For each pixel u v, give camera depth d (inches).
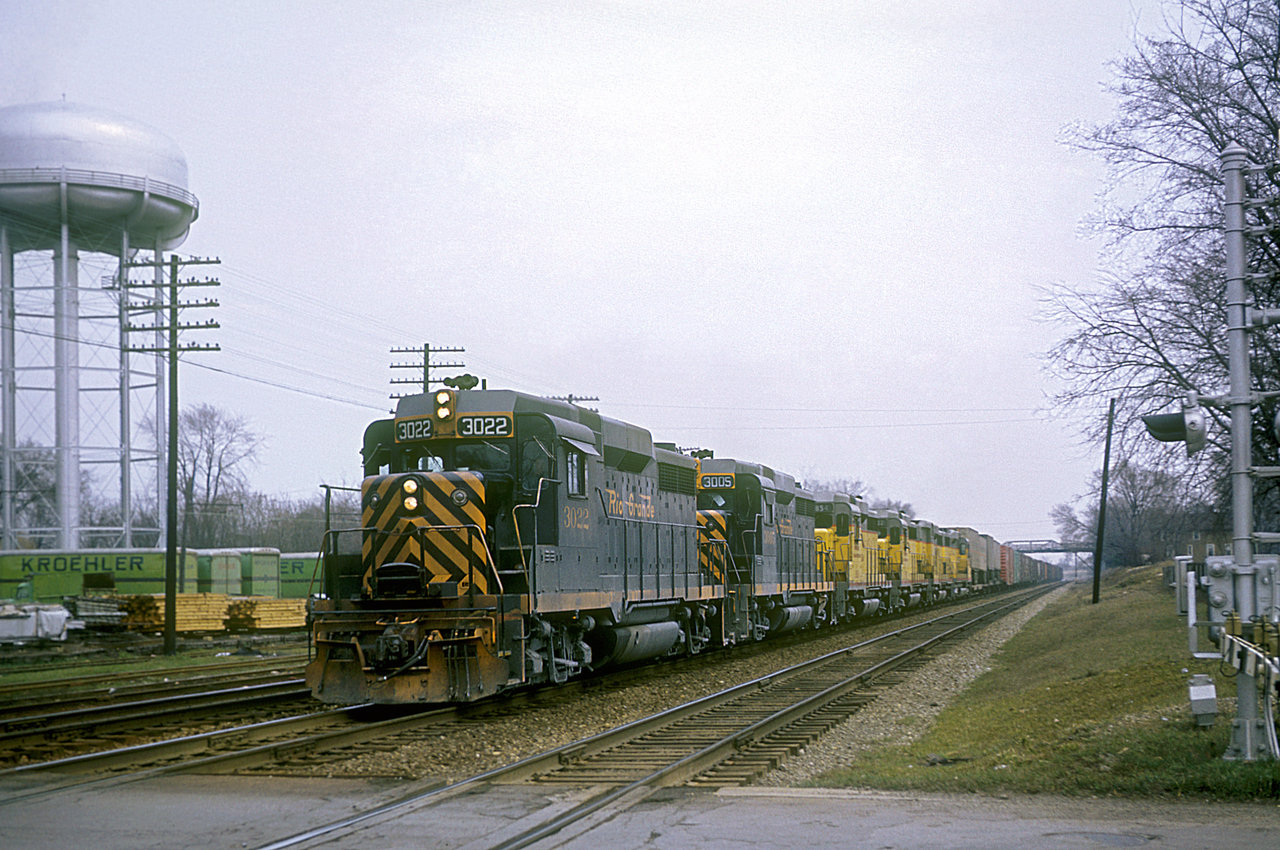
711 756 464.8
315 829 345.7
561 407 728.3
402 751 495.2
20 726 593.3
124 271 1847.9
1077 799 372.8
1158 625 1069.8
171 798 394.6
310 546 3809.1
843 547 1539.1
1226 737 432.8
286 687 789.9
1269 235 943.0
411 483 625.6
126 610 1518.2
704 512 1072.8
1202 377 1042.7
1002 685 788.6
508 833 337.4
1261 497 1069.8
